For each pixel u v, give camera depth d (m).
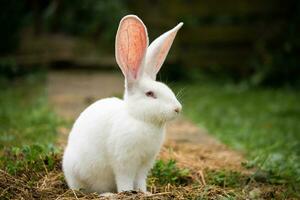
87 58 15.85
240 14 15.69
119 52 4.70
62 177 5.36
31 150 5.68
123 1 17.48
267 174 5.96
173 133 8.34
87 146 4.74
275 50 15.21
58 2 17.75
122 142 4.59
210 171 6.09
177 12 15.77
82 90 12.20
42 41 16.91
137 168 4.75
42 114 8.95
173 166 5.81
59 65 15.38
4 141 6.79
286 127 9.66
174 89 13.45
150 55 4.88
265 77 14.67
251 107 11.61
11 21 15.16
